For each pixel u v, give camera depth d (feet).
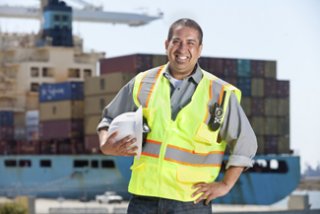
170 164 19.83
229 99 20.24
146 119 20.15
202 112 20.01
